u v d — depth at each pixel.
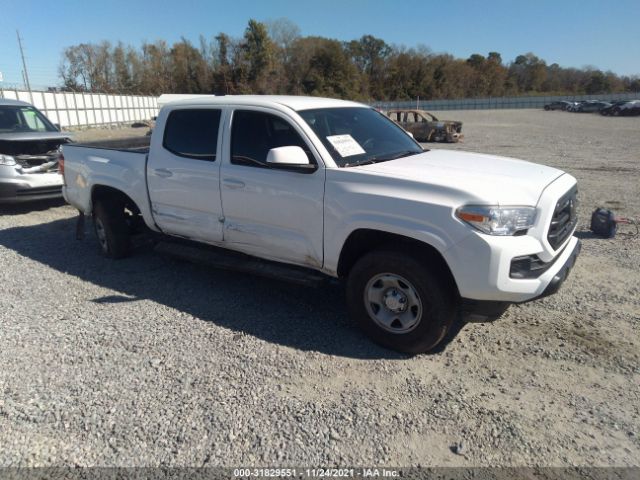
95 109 40.38
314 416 3.04
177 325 4.23
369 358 3.71
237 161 4.43
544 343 3.88
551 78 123.38
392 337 3.75
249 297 4.83
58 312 4.50
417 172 3.74
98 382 3.39
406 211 3.48
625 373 3.46
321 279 4.12
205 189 4.66
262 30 74.50
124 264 5.83
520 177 3.73
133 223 6.05
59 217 8.29
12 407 3.13
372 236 3.84
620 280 5.14
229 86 76.19
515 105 83.00
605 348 3.79
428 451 2.75
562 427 2.93
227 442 2.81
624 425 2.93
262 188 4.22
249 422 2.98
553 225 3.51
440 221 3.35
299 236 4.12
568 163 14.52
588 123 38.31
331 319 4.36
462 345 3.88
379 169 3.81
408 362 3.66
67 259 6.05
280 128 4.20
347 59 87.75
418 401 3.19
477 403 3.16
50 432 2.91
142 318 4.37
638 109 48.56
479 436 2.86
